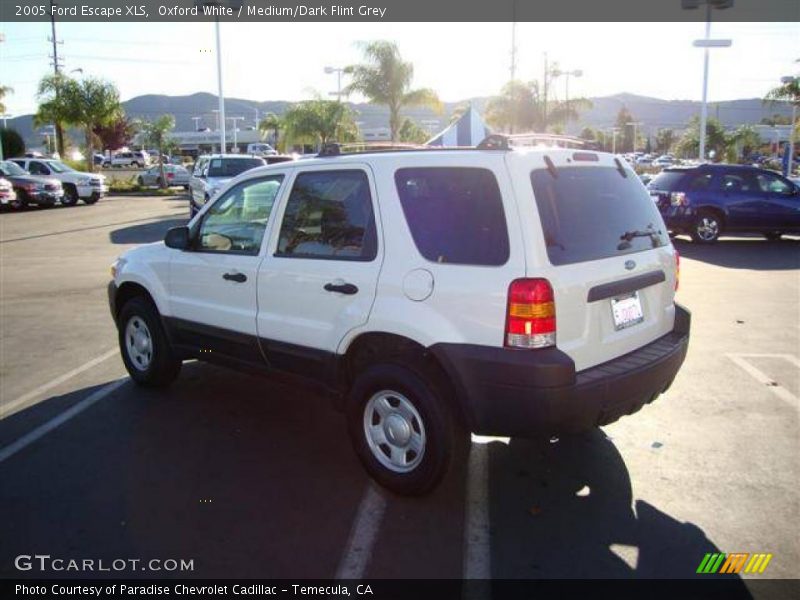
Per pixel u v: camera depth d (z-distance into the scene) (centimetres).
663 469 422
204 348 513
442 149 391
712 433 475
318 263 414
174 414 520
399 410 388
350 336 397
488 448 457
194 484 408
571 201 370
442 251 363
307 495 395
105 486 405
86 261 1305
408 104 2666
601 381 350
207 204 508
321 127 3381
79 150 5331
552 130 3697
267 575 321
